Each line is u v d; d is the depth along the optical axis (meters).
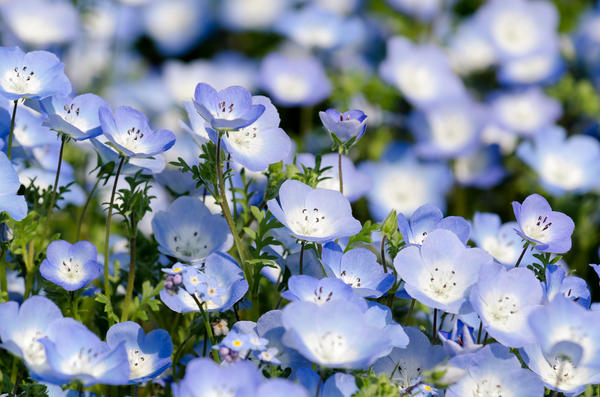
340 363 0.72
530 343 0.75
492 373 0.75
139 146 0.77
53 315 0.73
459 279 0.76
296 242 0.78
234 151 0.77
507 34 1.48
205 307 0.75
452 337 0.76
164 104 1.35
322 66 1.39
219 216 0.80
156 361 0.76
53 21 1.11
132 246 0.77
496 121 1.30
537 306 0.74
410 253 0.76
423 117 1.27
